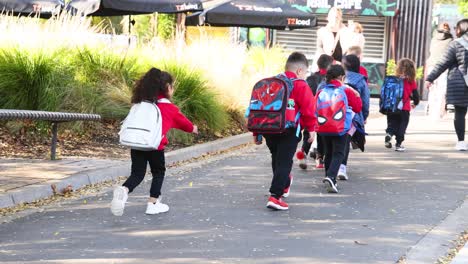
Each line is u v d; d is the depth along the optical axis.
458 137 13.36
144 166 7.88
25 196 8.27
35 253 6.36
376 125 17.66
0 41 12.80
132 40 16.16
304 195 9.11
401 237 7.18
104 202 8.46
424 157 12.43
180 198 8.80
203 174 10.52
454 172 10.99
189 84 13.96
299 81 8.18
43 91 12.39
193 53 16.16
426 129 16.75
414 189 9.63
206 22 18.67
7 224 7.34
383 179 10.33
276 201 8.18
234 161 11.87
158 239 6.89
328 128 9.08
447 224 7.77
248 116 8.15
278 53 19.20
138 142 7.50
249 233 7.18
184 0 16.47
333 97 9.08
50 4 14.90
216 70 15.75
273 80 8.08
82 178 9.27
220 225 7.48
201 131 14.04
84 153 11.32
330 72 9.19
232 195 9.05
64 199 8.56
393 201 8.85
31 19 14.32
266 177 10.38
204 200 8.71
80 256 6.29
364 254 6.54
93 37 14.61
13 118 9.29
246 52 18.98
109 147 11.96
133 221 7.59
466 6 28.19
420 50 27.72
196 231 7.22
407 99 12.95
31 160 10.46
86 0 15.77
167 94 7.78
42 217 7.67
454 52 13.07
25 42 12.93
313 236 7.12
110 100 13.38
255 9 18.69
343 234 7.23
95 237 6.93
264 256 6.39
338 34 13.71
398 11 27.55
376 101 25.70
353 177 10.44
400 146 13.07
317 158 11.14
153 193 7.93
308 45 28.23
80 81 13.33
